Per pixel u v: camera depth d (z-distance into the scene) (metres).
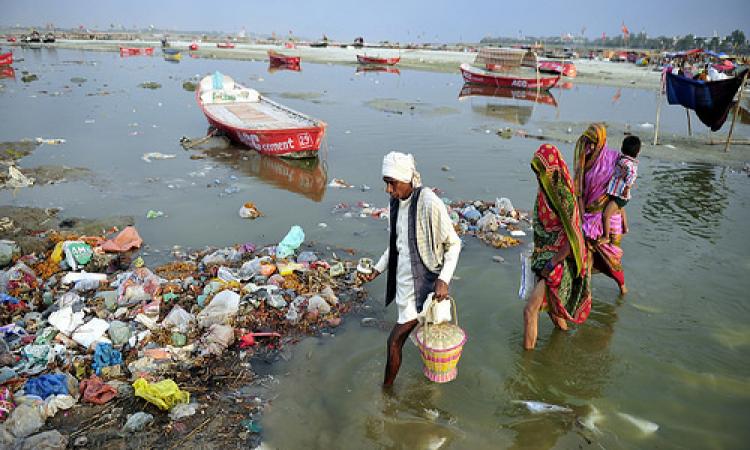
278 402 4.05
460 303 5.67
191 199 9.23
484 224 7.79
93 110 18.56
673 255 6.89
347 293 5.81
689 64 39.50
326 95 25.19
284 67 43.34
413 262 3.81
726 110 13.42
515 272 6.41
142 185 9.98
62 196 9.19
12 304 5.24
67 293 5.52
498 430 3.82
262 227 7.89
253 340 4.82
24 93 22.41
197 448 3.53
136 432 3.65
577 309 4.77
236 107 16.64
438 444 3.67
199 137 14.68
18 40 83.31
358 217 8.34
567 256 4.59
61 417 3.78
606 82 36.09
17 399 3.82
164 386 3.96
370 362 4.59
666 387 4.31
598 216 5.21
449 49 120.81
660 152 13.59
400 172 3.62
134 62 45.41
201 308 5.37
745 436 3.76
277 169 11.52
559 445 3.67
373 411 4.00
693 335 5.05
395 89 29.50
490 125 17.75
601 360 4.68
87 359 4.45
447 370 4.04
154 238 7.39
